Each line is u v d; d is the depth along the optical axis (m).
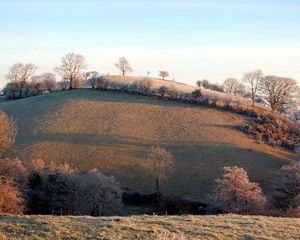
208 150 83.44
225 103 108.19
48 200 54.25
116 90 119.69
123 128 91.94
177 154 80.81
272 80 118.69
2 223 21.53
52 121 95.25
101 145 83.12
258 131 95.19
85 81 138.62
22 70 139.25
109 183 57.72
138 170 73.00
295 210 47.28
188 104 107.69
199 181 70.00
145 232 20.55
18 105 109.44
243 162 79.12
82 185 55.66
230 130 94.12
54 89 138.75
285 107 120.50
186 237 20.11
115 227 21.36
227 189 54.38
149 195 63.16
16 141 83.69
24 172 53.97
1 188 34.00
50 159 75.44
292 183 60.94
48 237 19.27
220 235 20.86
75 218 24.31
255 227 23.41
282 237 21.30
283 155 85.88
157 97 112.56
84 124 93.88
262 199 53.81
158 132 91.00
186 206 59.25
